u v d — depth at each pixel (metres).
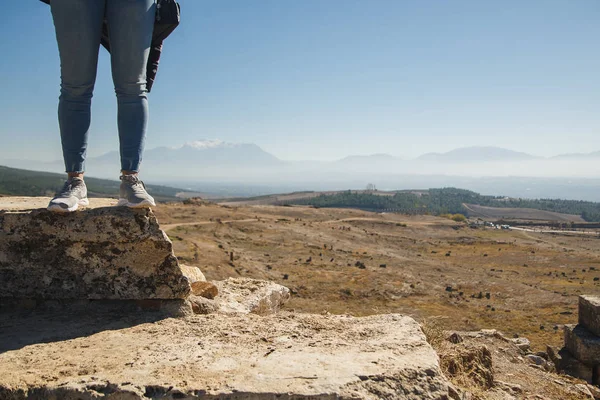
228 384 2.32
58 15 3.21
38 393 2.32
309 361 2.62
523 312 34.53
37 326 3.14
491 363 4.22
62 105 3.42
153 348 2.80
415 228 100.00
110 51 3.50
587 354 6.15
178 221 80.94
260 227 80.31
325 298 37.25
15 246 3.35
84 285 3.40
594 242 90.81
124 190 3.37
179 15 3.74
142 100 3.49
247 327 3.21
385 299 37.88
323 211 117.62
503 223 148.25
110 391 2.29
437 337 4.27
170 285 3.43
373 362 2.62
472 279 48.44
